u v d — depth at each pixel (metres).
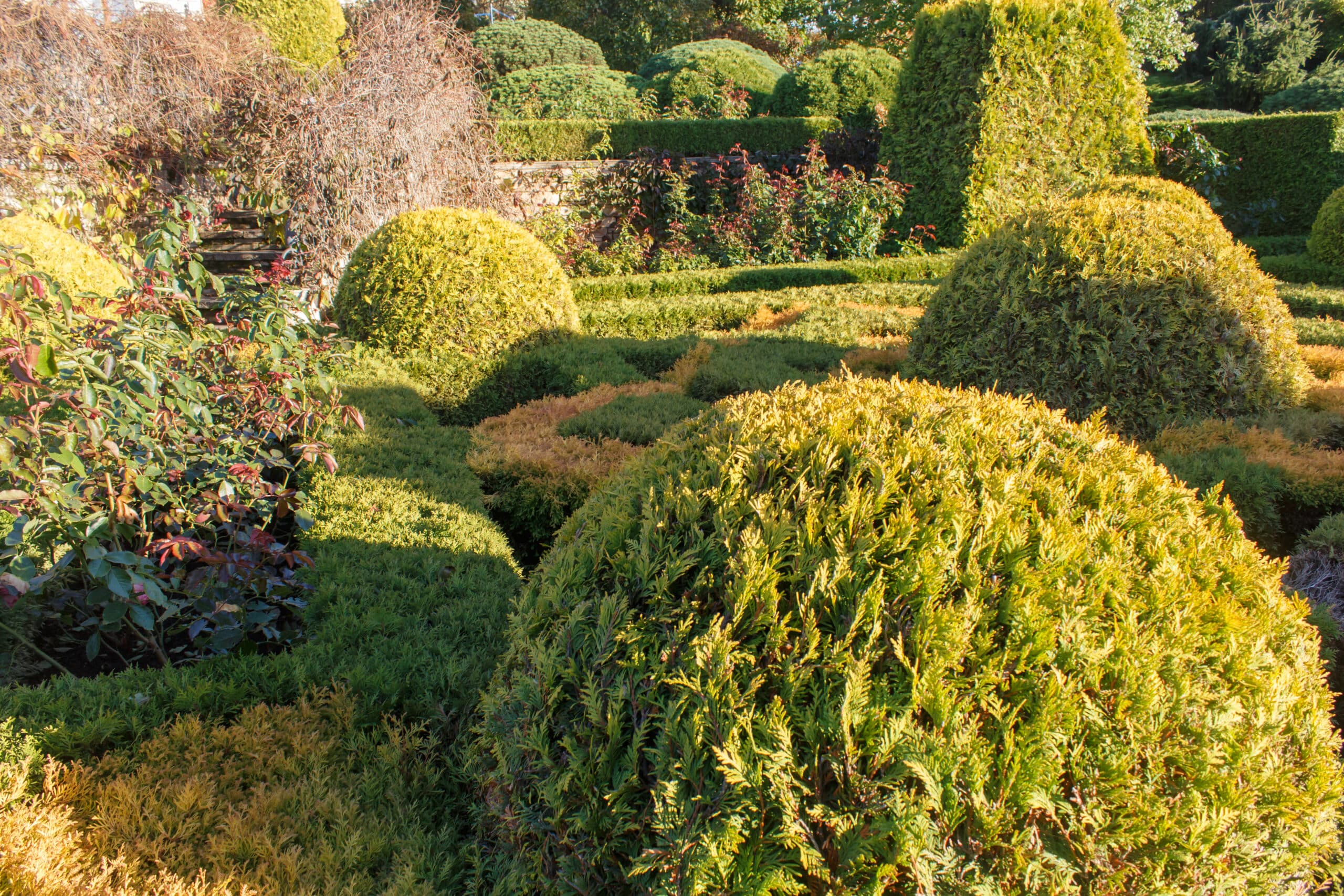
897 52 25.64
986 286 5.20
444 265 6.50
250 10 14.84
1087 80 11.73
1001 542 1.78
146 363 2.90
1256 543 4.02
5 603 2.78
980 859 1.45
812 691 1.58
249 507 3.22
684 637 1.69
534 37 21.50
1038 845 1.45
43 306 2.87
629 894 1.59
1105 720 1.54
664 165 12.89
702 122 14.31
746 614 1.68
